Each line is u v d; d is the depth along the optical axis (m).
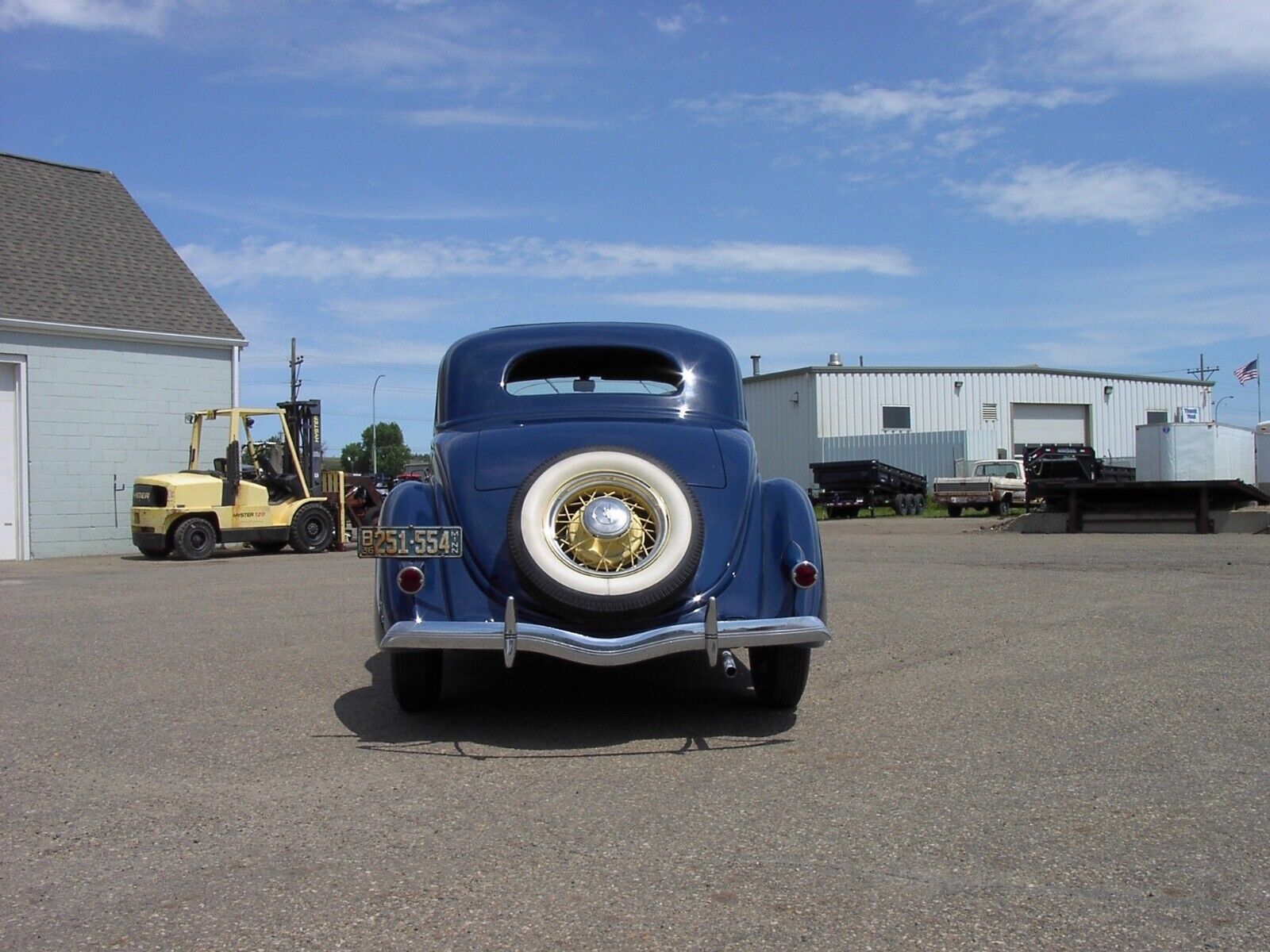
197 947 2.56
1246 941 2.51
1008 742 4.26
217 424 18.67
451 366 5.41
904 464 35.59
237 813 3.55
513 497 4.44
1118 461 38.09
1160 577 9.92
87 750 4.37
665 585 4.17
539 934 2.60
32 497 16.72
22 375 16.67
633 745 4.34
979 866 2.98
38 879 3.00
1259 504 18.58
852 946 2.51
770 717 4.76
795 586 4.35
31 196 19.17
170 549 15.27
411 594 4.26
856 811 3.47
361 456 90.94
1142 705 4.81
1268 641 6.35
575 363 5.43
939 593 8.92
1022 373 39.88
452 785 3.82
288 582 11.16
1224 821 3.31
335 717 4.88
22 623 8.06
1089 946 2.50
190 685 5.66
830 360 39.59
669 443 4.77
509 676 5.80
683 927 2.63
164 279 19.06
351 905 2.79
